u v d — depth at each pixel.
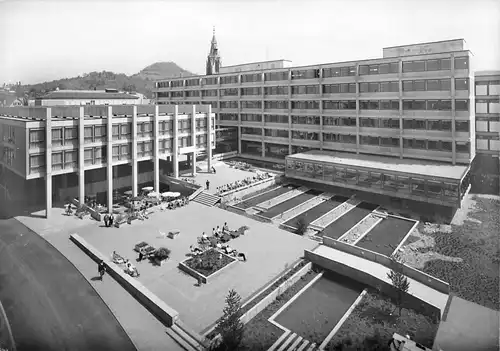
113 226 41.47
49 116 42.03
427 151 55.66
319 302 27.55
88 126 45.97
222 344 21.53
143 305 26.12
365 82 61.03
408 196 47.81
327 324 24.95
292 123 74.00
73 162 45.19
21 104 50.28
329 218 45.19
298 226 41.16
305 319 25.50
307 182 61.94
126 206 49.69
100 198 52.22
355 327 24.48
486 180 53.53
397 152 58.97
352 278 30.58
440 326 24.23
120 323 24.09
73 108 46.25
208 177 63.19
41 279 29.14
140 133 52.44
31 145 41.09
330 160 57.62
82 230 40.09
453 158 52.84
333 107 66.75
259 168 72.50
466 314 25.48
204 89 90.69
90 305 25.91
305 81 70.12
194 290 28.08
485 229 40.09
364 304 26.98
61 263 31.95
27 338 22.62
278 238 38.28
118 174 55.84
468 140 51.31
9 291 27.19
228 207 49.19
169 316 23.84
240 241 37.41
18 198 45.19
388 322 24.95
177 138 58.50
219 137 81.75
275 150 80.12
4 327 23.50
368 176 51.66
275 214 46.94
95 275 30.00
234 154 84.75
